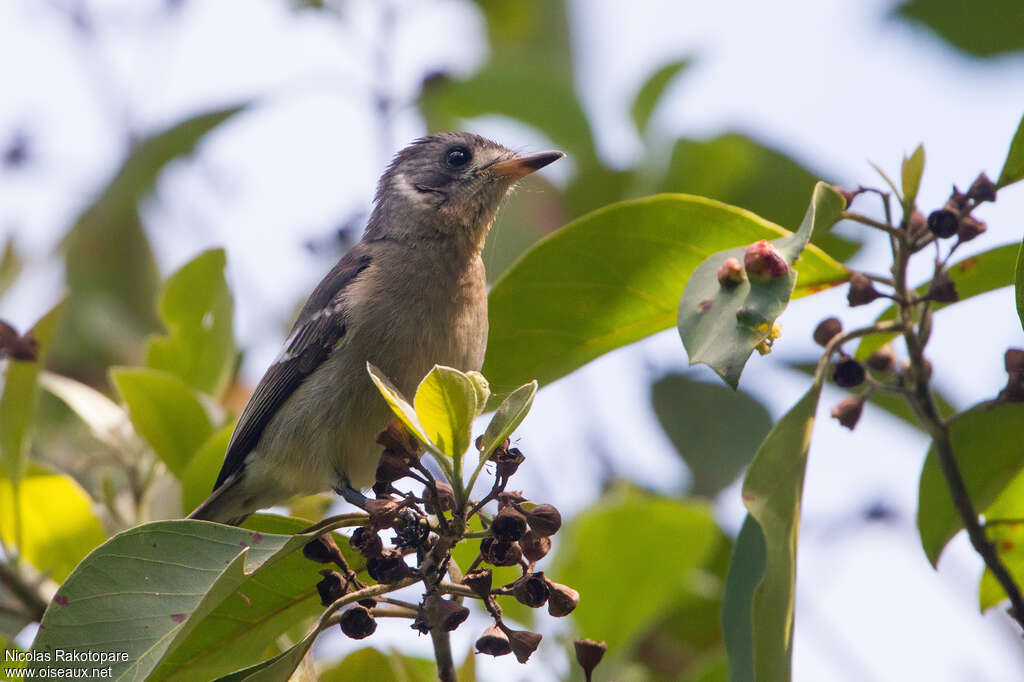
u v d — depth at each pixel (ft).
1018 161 20.95
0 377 28.94
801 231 18.84
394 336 29.99
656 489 35.83
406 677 24.34
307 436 30.12
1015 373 22.63
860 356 25.73
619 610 30.58
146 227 41.06
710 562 35.55
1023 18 33.40
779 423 19.02
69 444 37.24
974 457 24.45
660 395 36.32
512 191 36.22
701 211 23.02
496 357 25.70
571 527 30.81
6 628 30.17
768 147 34.99
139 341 41.19
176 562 19.42
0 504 29.94
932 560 25.16
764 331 17.76
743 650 21.07
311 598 23.17
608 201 37.24
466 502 19.38
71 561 30.12
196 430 30.04
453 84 37.06
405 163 33.68
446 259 31.48
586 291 24.68
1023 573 26.04
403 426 22.12
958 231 21.06
